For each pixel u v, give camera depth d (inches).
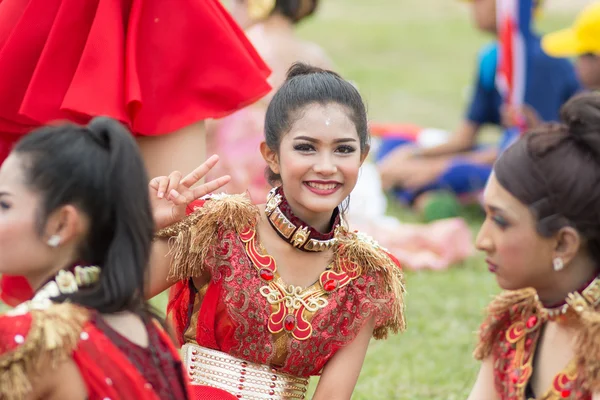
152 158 248.5
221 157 436.1
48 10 239.9
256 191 436.5
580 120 199.9
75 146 169.3
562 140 200.5
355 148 215.5
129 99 234.2
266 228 219.9
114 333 169.8
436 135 599.2
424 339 362.0
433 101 871.1
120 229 170.6
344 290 219.1
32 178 167.9
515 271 203.8
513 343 217.3
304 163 212.2
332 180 213.6
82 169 167.9
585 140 198.7
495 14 543.5
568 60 546.9
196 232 214.5
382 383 318.3
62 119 235.1
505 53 536.4
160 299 388.8
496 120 568.4
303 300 217.0
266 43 429.4
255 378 219.6
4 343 160.7
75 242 171.6
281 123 216.2
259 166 436.5
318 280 219.3
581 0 1311.5
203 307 218.2
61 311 164.7
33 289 178.2
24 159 169.6
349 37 1108.5
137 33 243.8
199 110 248.2
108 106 233.1
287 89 218.1
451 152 573.6
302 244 216.8
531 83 535.5
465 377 327.3
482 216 558.6
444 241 463.2
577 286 203.8
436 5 1325.0
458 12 1293.1
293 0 431.8
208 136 441.7
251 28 436.8
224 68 250.5
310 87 216.1
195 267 215.8
